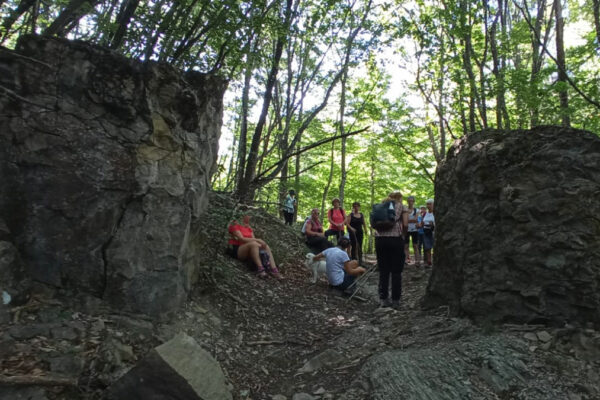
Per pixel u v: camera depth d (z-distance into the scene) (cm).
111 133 352
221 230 600
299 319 497
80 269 333
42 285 320
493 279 377
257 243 630
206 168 452
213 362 293
